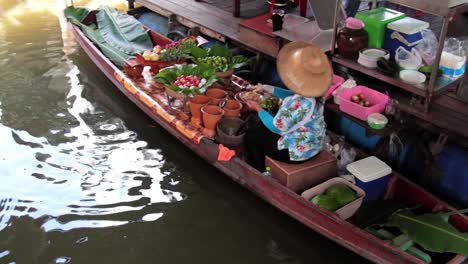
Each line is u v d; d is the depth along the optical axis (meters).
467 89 4.39
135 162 5.33
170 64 5.88
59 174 5.13
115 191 4.91
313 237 4.30
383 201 4.21
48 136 5.78
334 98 4.77
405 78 4.20
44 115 6.18
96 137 5.75
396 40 4.50
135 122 6.04
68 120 6.09
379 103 4.47
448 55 4.25
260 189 4.43
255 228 4.45
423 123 4.34
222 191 4.89
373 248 3.65
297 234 4.36
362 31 4.57
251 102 4.81
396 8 5.86
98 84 6.93
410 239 3.77
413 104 4.43
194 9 7.47
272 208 4.62
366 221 4.02
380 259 3.64
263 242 4.30
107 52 6.76
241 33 6.20
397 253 3.49
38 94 6.64
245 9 7.31
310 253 4.17
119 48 6.81
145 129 5.91
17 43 8.12
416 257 3.54
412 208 4.12
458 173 4.25
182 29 7.42
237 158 4.55
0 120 6.07
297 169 4.24
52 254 4.19
